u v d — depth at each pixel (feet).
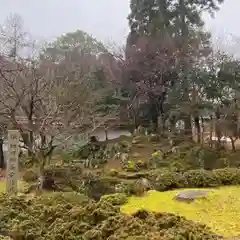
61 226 12.46
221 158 50.98
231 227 18.22
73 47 93.66
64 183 42.88
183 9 72.90
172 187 28.78
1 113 47.37
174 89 66.59
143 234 11.59
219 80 61.26
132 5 78.43
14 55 68.03
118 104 76.54
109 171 46.80
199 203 22.77
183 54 67.92
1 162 61.36
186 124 67.92
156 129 71.26
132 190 26.37
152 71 71.92
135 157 55.21
